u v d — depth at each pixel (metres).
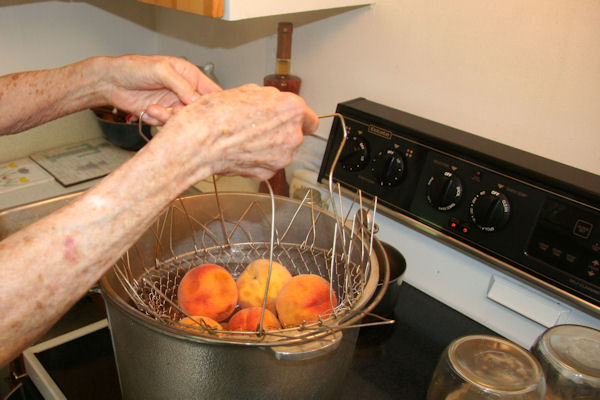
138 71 0.57
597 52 0.61
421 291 0.79
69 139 1.17
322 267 0.63
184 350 0.41
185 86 0.56
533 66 0.66
